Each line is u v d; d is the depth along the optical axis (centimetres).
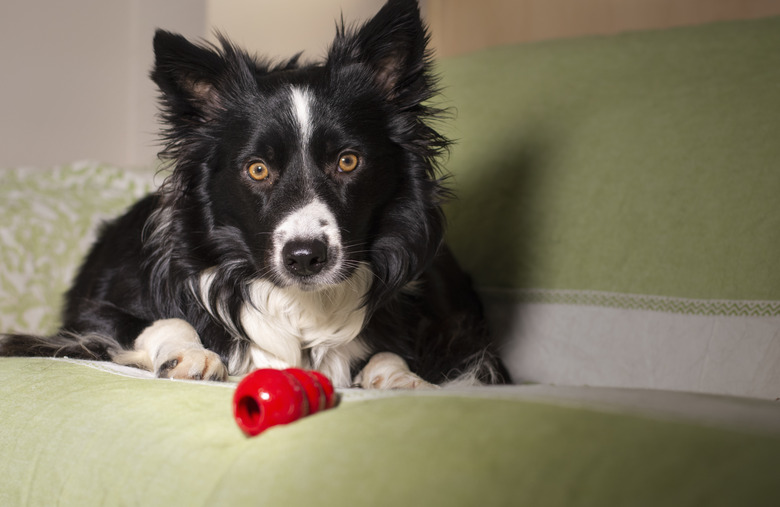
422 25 284
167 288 297
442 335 332
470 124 420
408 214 300
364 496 141
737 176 322
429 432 151
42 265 419
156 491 167
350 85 284
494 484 134
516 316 364
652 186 343
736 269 307
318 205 263
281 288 280
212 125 289
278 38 690
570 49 426
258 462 158
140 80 694
